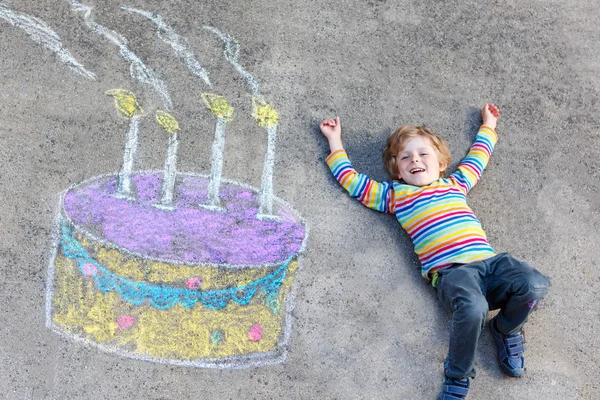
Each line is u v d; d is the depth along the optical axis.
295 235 2.54
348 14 2.74
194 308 2.45
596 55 2.82
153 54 2.64
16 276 2.42
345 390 2.43
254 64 2.67
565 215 2.64
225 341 2.43
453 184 2.57
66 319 2.41
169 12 2.68
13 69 2.58
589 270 2.60
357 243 2.55
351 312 2.49
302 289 2.49
